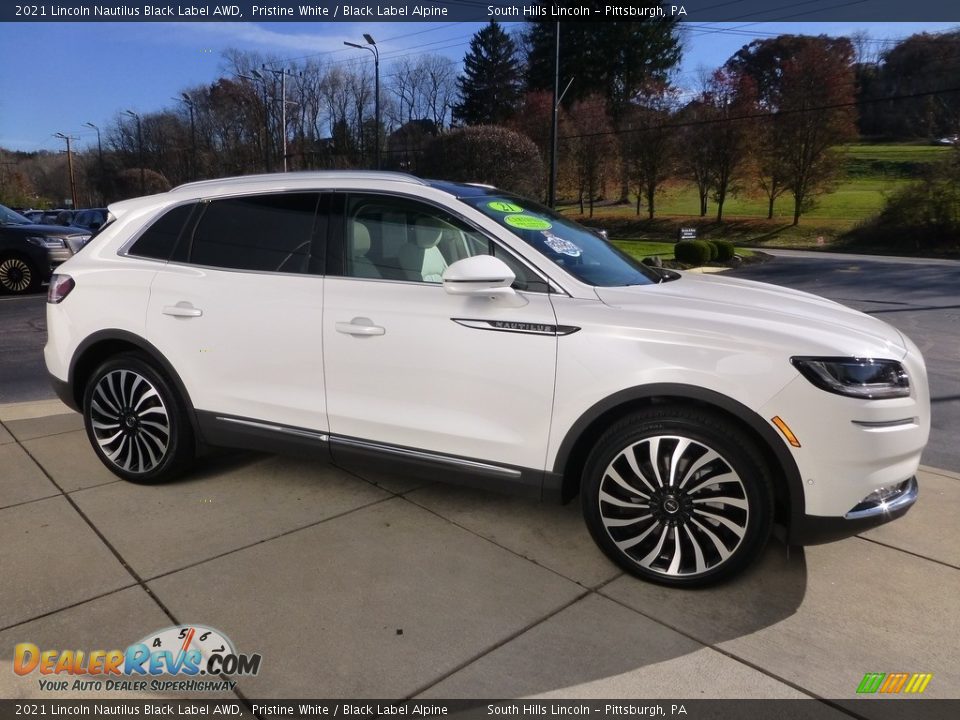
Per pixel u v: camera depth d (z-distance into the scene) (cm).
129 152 6856
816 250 3156
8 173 6925
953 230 2955
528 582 286
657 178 4181
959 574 295
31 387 632
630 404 283
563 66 5694
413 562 300
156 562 297
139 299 363
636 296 291
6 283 1230
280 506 353
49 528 327
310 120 5856
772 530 283
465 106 6266
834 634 254
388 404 316
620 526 286
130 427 373
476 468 304
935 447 491
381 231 326
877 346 266
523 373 288
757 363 256
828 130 3581
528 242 305
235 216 356
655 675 231
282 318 332
